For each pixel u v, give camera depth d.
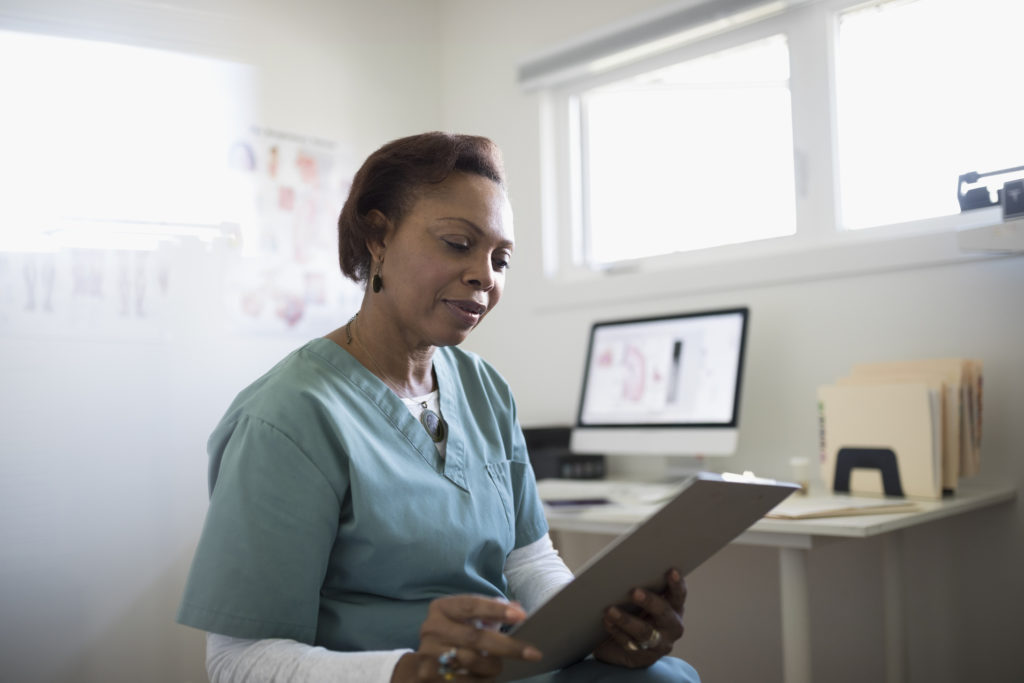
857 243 1.96
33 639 1.93
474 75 2.85
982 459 1.79
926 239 1.85
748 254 2.24
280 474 0.90
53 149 2.03
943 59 1.94
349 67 2.67
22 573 1.92
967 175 1.68
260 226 2.41
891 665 1.81
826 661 1.99
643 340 2.22
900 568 1.81
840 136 2.10
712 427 2.01
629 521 1.65
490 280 1.01
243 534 0.88
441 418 1.09
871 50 2.05
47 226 2.01
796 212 2.15
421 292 1.01
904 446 1.69
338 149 2.62
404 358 1.08
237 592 0.86
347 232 1.07
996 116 1.87
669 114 2.45
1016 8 1.84
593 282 2.47
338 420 0.96
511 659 0.84
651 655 0.97
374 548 0.95
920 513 1.50
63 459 2.00
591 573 0.79
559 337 2.57
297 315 2.47
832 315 2.01
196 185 2.28
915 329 1.88
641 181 2.52
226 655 0.88
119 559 2.07
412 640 0.95
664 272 2.30
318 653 0.85
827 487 1.82
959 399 1.68
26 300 1.96
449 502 1.02
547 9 2.65
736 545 2.16
